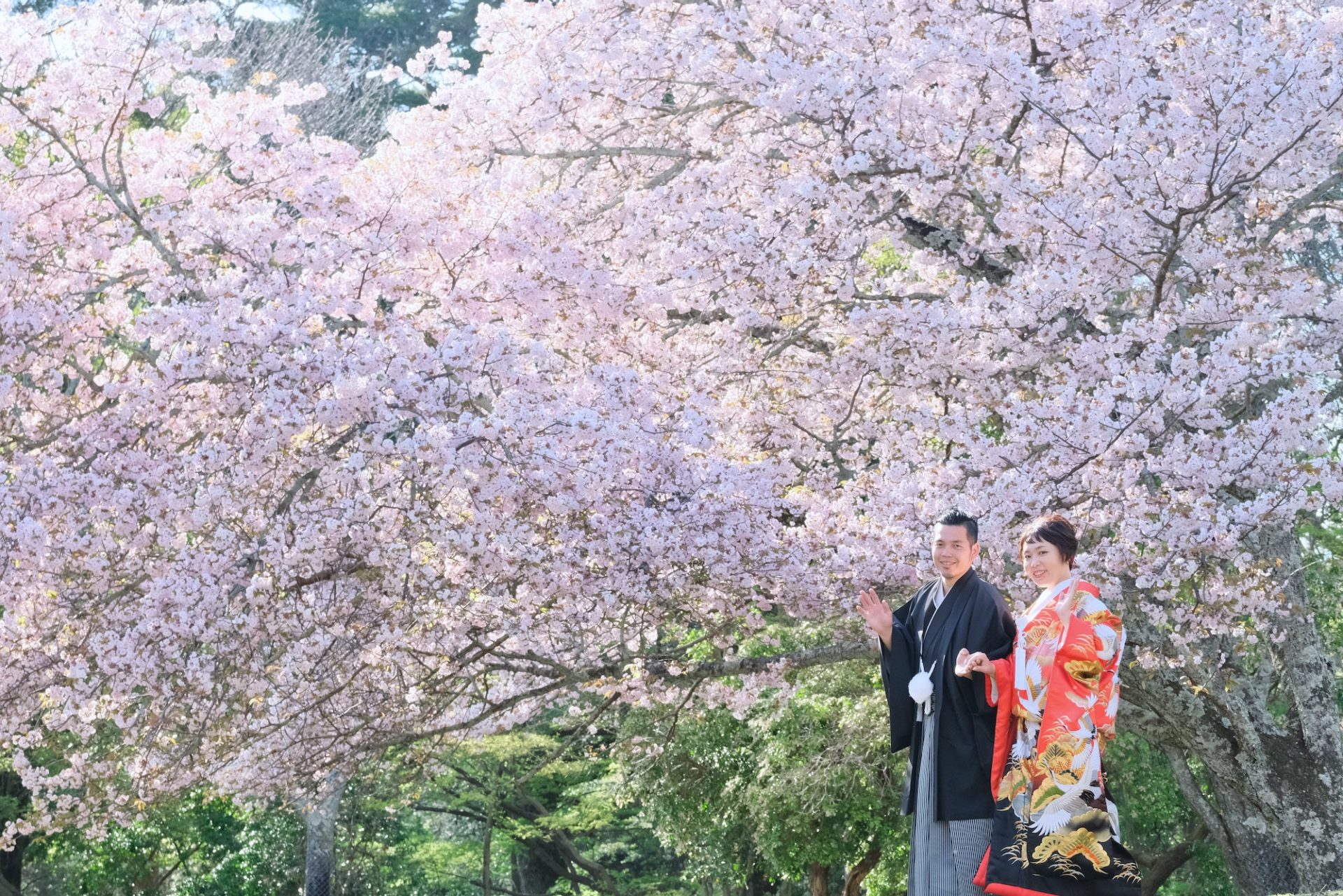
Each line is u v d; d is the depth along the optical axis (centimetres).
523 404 711
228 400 729
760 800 1545
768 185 903
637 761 1672
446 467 679
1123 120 819
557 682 881
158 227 763
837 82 849
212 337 695
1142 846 1620
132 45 773
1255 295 820
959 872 421
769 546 756
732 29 907
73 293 775
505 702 896
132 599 777
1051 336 826
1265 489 746
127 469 724
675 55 945
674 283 883
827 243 870
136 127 1222
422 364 709
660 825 1820
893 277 1030
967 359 851
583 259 835
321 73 2155
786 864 1588
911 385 870
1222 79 825
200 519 722
